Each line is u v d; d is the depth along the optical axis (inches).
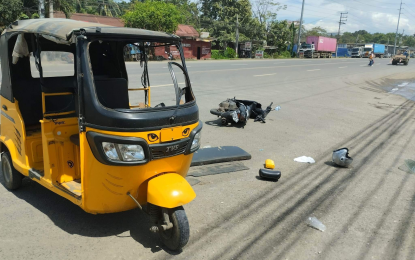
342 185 205.0
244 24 2187.5
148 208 134.3
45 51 151.0
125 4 2087.8
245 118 330.3
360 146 289.7
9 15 935.7
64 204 166.9
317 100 526.3
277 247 138.1
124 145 118.4
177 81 140.6
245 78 763.4
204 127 331.9
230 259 128.6
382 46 2938.0
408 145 296.5
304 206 175.8
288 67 1182.9
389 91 693.9
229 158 238.4
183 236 125.4
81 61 120.6
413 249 139.9
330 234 149.6
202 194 185.8
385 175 223.8
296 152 267.1
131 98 200.8
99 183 125.6
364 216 166.9
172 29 1304.1
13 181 175.9
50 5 925.2
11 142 170.6
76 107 144.8
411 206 179.3
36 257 124.5
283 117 394.6
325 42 2362.2
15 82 158.1
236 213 165.9
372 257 133.9
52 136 143.2
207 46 1675.7
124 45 179.0
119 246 133.6
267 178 207.6
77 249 130.4
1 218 151.2
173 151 129.2
